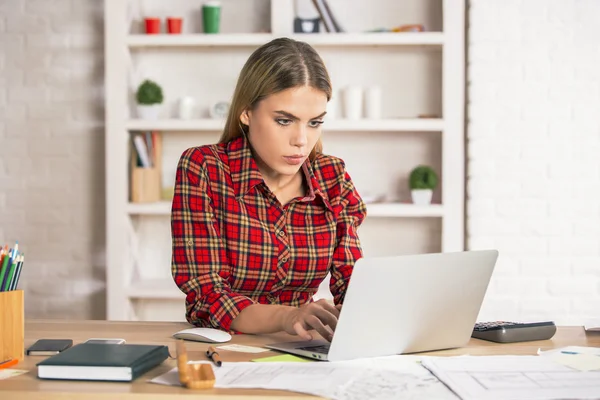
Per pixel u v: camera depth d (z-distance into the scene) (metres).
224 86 3.87
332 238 1.94
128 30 3.69
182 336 1.62
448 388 1.20
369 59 3.82
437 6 3.79
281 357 1.41
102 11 3.89
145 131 3.77
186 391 1.17
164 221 3.92
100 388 1.19
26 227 3.94
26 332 1.70
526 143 3.64
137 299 3.88
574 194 3.64
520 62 3.62
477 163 3.65
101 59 3.89
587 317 3.64
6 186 3.93
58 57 3.90
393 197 3.84
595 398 1.14
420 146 3.83
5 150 3.93
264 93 1.70
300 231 1.92
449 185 3.60
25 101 3.91
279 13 3.64
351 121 3.61
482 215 3.66
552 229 3.65
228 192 1.86
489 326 1.64
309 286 1.97
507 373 1.28
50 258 3.93
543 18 3.61
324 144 3.86
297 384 1.20
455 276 1.45
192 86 3.88
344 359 1.39
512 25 3.62
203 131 3.90
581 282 3.65
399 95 3.82
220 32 3.87
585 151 3.63
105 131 3.70
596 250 3.64
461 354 1.48
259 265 1.87
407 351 1.47
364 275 1.33
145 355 1.29
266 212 1.89
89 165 3.91
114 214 3.67
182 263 1.81
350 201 2.02
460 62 3.57
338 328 1.35
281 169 1.75
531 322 1.68
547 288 3.65
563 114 3.62
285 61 1.69
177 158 3.91
